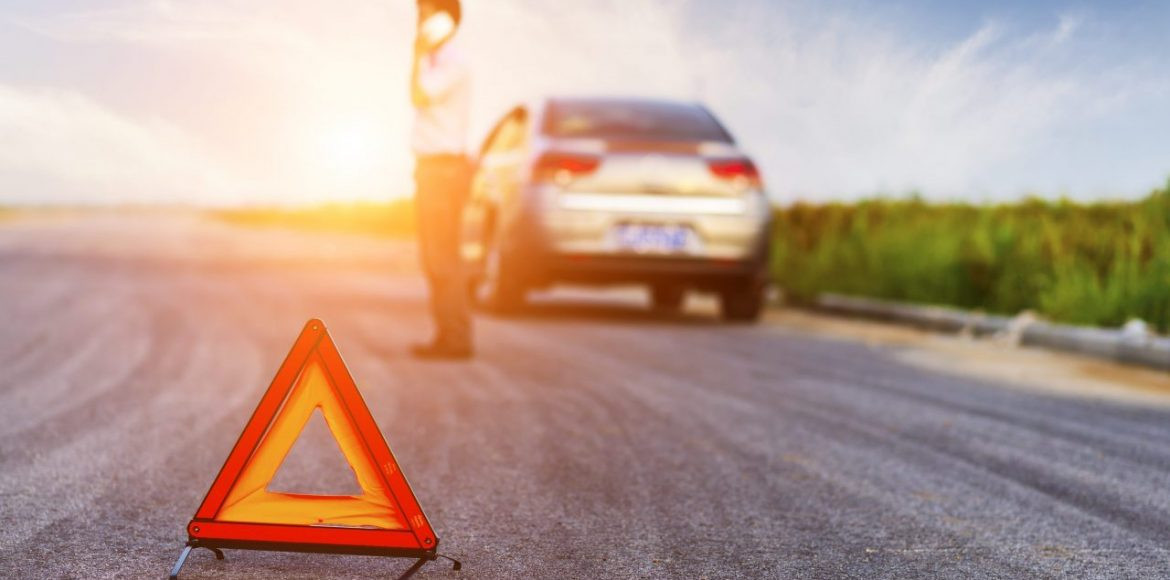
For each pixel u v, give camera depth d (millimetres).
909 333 9414
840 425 4988
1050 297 9102
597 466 4059
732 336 8773
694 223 9094
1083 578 2943
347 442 2742
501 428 4699
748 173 9250
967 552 3143
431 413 4996
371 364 6496
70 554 2893
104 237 28703
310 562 2867
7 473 3717
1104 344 7840
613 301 12203
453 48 6762
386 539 2732
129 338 7371
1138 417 5480
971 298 10602
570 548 3076
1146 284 8617
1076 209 11070
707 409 5293
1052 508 3652
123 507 3354
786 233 13984
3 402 5000
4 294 10281
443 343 6824
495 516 3377
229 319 8664
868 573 2934
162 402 5098
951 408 5547
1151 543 3279
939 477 4043
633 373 6422
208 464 3938
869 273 11625
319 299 10805
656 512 3467
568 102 9727
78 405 4977
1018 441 4750
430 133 6723
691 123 9578
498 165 10023
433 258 6773
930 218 12594
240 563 2846
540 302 11602
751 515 3465
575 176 8969
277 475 3785
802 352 7793
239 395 5324
